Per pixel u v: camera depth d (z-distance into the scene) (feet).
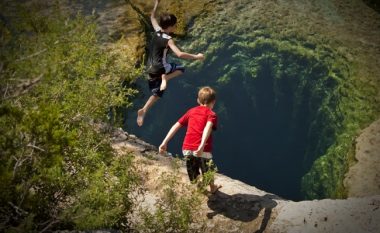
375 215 15.15
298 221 15.56
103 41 26.50
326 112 31.12
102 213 10.98
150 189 17.25
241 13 33.19
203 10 32.73
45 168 10.46
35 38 11.65
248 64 31.99
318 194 29.86
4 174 9.74
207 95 16.17
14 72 10.67
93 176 12.10
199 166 15.80
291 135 34.30
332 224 15.10
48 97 12.19
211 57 31.24
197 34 31.50
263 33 32.22
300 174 35.37
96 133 13.52
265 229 15.43
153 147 20.90
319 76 31.63
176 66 17.10
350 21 34.83
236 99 32.89
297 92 32.35
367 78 30.55
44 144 10.47
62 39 12.16
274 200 17.02
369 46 32.73
